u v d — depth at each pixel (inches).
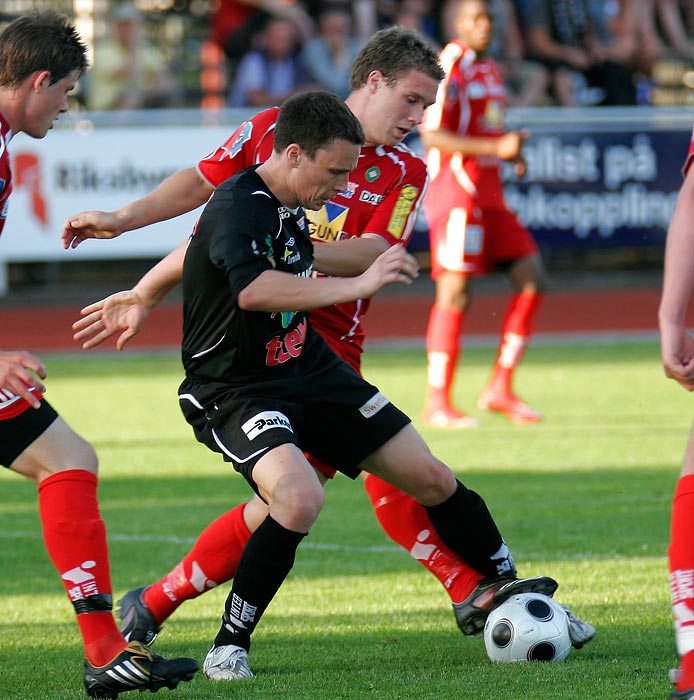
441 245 1371.8
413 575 785.6
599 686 523.8
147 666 507.5
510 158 1300.4
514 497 1007.6
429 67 639.1
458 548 604.7
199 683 548.1
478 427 1360.7
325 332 662.5
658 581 743.1
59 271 2714.1
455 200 1359.5
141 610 622.5
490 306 2532.0
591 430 1328.7
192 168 642.8
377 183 652.7
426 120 1347.2
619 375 1753.2
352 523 945.5
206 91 2632.9
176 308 2603.3
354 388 584.4
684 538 470.0
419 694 519.5
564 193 2417.6
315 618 680.4
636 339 2145.7
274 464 543.8
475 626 615.5
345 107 541.6
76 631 658.2
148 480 1107.9
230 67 2630.4
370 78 642.2
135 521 946.7
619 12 2691.9
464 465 1145.4
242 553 559.5
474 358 1980.8
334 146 534.6
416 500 601.9
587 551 828.6
